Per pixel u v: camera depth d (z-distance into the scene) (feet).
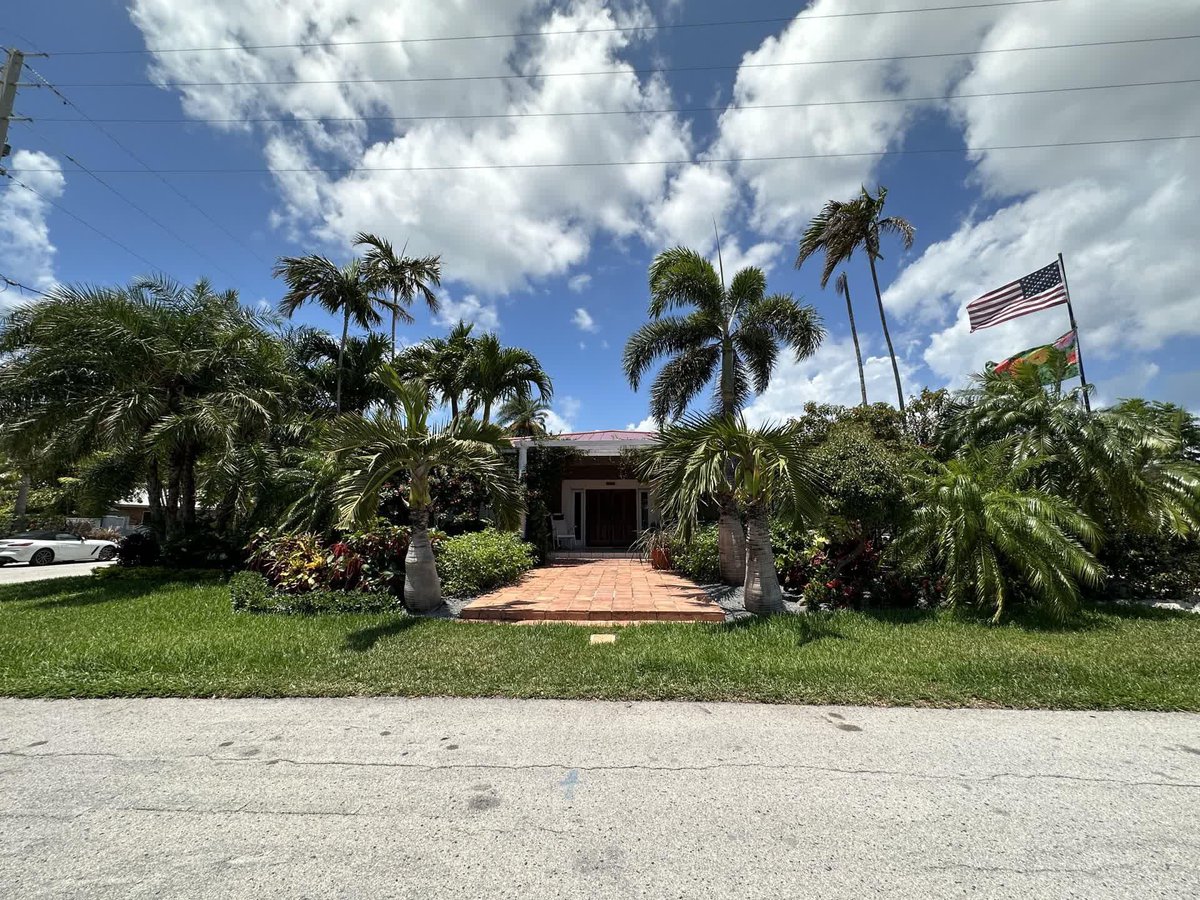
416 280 58.29
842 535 28.60
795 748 11.85
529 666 17.53
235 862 7.88
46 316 33.73
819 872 7.64
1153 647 19.51
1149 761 11.18
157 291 38.65
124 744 12.07
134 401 32.91
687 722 13.37
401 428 25.43
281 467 39.65
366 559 30.30
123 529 94.27
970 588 25.34
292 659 18.10
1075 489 28.81
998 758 11.34
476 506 43.78
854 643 20.11
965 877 7.54
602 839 8.45
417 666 17.44
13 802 9.58
